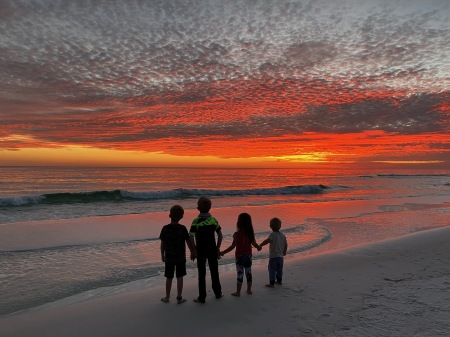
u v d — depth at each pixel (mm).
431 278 6867
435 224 15664
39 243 10922
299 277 6930
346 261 8242
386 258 8555
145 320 4879
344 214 18703
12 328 4746
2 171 113938
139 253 9969
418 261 8273
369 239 12297
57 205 23141
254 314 5035
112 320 4906
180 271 5469
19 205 22984
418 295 5793
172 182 62125
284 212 19125
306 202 25453
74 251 10070
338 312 5066
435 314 4934
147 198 28516
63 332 4586
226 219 16156
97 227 13797
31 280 7547
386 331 4379
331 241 11914
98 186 51000
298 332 4441
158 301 5609
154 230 13344
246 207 21453
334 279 6781
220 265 8742
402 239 10914
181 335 4430
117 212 19422
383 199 28234
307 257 8664
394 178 89812
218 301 5555
